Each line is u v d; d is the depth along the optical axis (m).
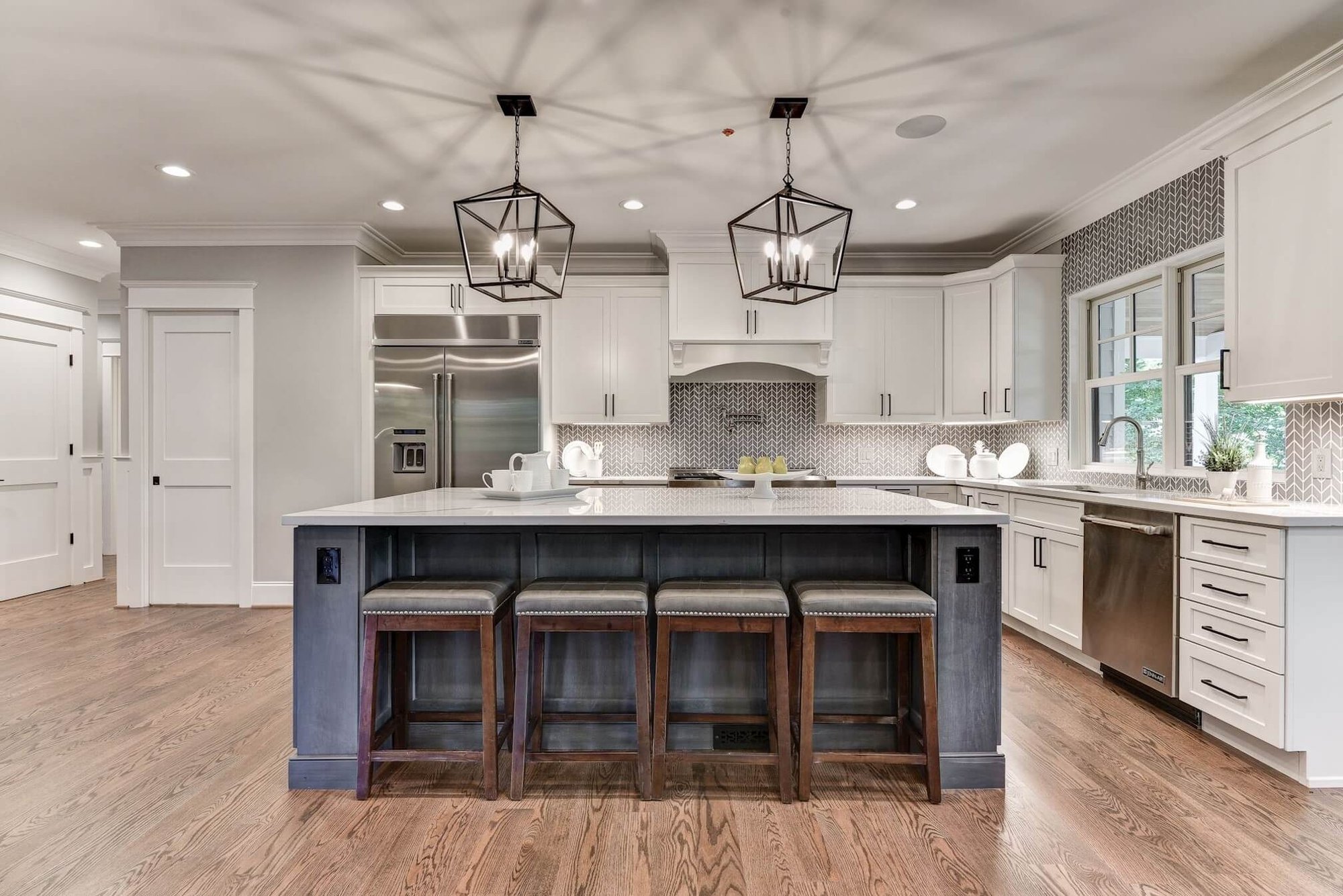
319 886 1.62
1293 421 2.71
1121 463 3.84
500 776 2.17
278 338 4.37
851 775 2.17
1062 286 4.25
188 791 2.06
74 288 5.15
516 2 2.10
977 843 1.79
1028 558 3.66
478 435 4.41
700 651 2.31
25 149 3.15
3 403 4.62
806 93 2.65
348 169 3.39
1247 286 2.57
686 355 4.65
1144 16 2.18
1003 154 3.23
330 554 2.09
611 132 2.99
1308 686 2.11
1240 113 2.74
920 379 4.74
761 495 2.64
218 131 2.97
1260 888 1.60
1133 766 2.23
